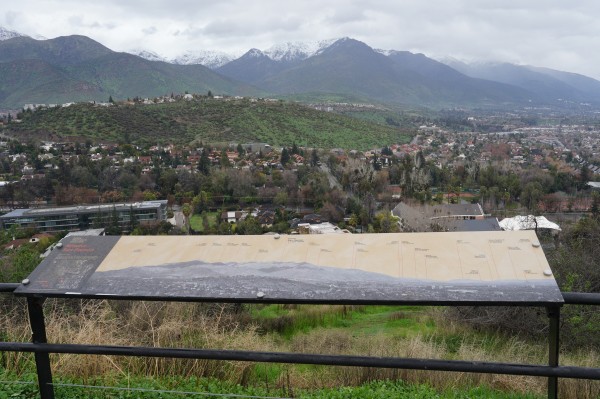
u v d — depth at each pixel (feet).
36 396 9.78
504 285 6.60
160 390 9.32
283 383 11.22
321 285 6.95
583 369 6.34
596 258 23.91
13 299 16.24
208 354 7.07
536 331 19.74
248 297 6.84
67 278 7.66
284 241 8.18
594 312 18.25
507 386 11.30
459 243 7.55
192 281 7.34
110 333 12.89
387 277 6.99
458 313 22.34
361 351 15.98
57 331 12.60
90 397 9.80
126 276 7.60
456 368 6.54
